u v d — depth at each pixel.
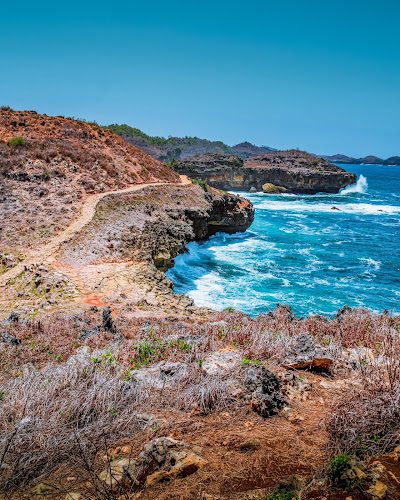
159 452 5.46
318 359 8.65
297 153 136.88
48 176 39.41
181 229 37.31
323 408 6.99
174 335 12.48
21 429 6.04
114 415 6.63
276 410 6.77
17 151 42.03
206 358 9.52
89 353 11.10
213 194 52.28
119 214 36.12
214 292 31.19
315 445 5.73
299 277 36.03
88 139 52.09
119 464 5.34
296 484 4.73
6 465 5.34
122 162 49.66
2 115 51.16
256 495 4.60
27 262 26.03
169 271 35.19
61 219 32.97
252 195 104.69
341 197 106.25
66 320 16.44
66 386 7.86
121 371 8.94
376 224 65.62
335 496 4.46
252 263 40.09
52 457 5.54
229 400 7.11
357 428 5.71
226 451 5.63
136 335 13.71
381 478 4.69
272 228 59.47
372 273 38.28
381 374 7.48
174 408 6.99
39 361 11.26
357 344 11.09
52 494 4.86
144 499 4.69
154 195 43.00
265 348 10.11
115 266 27.72
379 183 160.25
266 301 29.66
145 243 31.95
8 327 15.01
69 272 25.36
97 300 21.55
